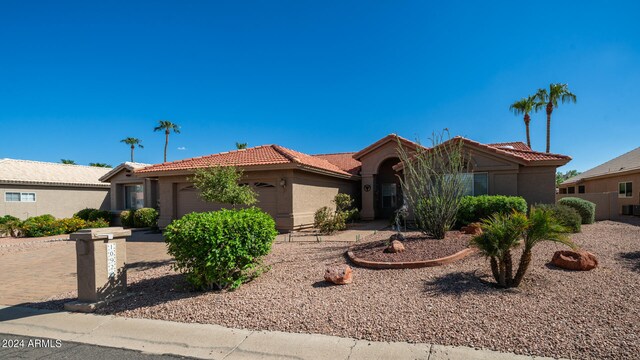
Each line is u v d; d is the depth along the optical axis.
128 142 60.53
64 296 6.72
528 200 15.42
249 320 5.12
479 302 5.35
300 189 16.31
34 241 16.20
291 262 8.71
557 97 33.34
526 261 5.97
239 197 10.70
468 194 15.63
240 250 6.45
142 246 13.34
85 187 26.47
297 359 4.03
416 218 10.58
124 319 5.40
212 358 4.14
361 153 20.95
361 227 17.16
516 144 20.91
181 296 6.29
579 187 30.16
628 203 22.31
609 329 4.34
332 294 6.06
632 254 7.87
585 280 6.16
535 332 4.33
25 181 22.67
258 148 18.94
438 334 4.41
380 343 4.29
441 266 7.41
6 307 6.12
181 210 17.50
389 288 6.24
